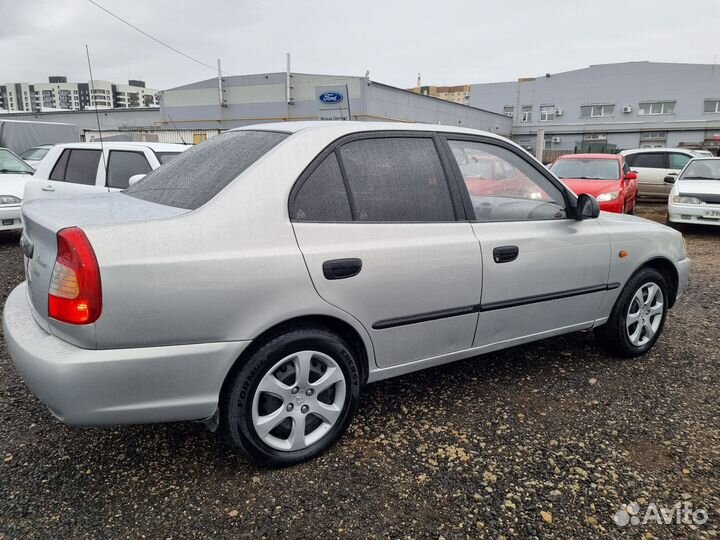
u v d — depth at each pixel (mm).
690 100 39000
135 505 2207
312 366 2510
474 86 46938
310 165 2465
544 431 2809
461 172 2941
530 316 3184
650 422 2912
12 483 2332
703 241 9117
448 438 2734
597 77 41750
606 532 2088
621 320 3652
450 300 2805
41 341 2102
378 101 32562
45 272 2143
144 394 2092
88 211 2363
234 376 2283
